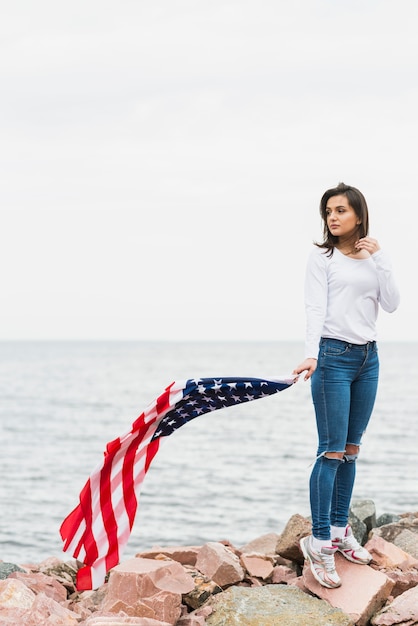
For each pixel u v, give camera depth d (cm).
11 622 419
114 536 483
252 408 7031
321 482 479
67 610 466
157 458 3712
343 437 473
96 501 486
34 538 2023
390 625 455
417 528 639
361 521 629
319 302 468
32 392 9138
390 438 4506
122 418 6066
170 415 488
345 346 468
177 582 482
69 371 14875
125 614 442
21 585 479
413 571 534
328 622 446
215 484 2916
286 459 3684
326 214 479
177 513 2333
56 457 3875
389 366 17788
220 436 4766
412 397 8144
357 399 484
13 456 3919
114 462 487
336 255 473
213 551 543
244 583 536
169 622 454
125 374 13788
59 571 596
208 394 482
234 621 447
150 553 573
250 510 2391
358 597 472
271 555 611
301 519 561
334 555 514
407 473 3148
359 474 3120
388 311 479
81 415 6309
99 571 480
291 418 6081
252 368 16275
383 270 466
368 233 477
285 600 469
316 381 476
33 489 2886
